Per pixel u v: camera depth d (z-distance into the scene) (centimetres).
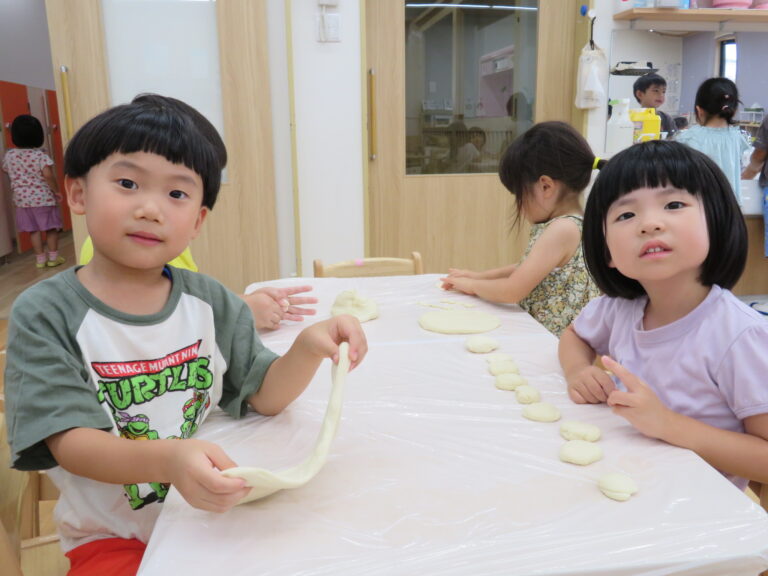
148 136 65
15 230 531
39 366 64
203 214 76
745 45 312
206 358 80
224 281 279
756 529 53
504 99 310
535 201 148
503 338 109
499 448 69
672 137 308
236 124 266
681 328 81
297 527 54
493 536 53
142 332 73
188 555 51
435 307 131
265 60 264
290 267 290
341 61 280
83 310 70
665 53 311
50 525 122
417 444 70
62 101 251
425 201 311
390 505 58
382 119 298
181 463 54
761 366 73
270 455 69
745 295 307
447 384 88
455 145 309
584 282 143
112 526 73
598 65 300
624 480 59
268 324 115
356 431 73
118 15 251
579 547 51
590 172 146
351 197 295
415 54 296
